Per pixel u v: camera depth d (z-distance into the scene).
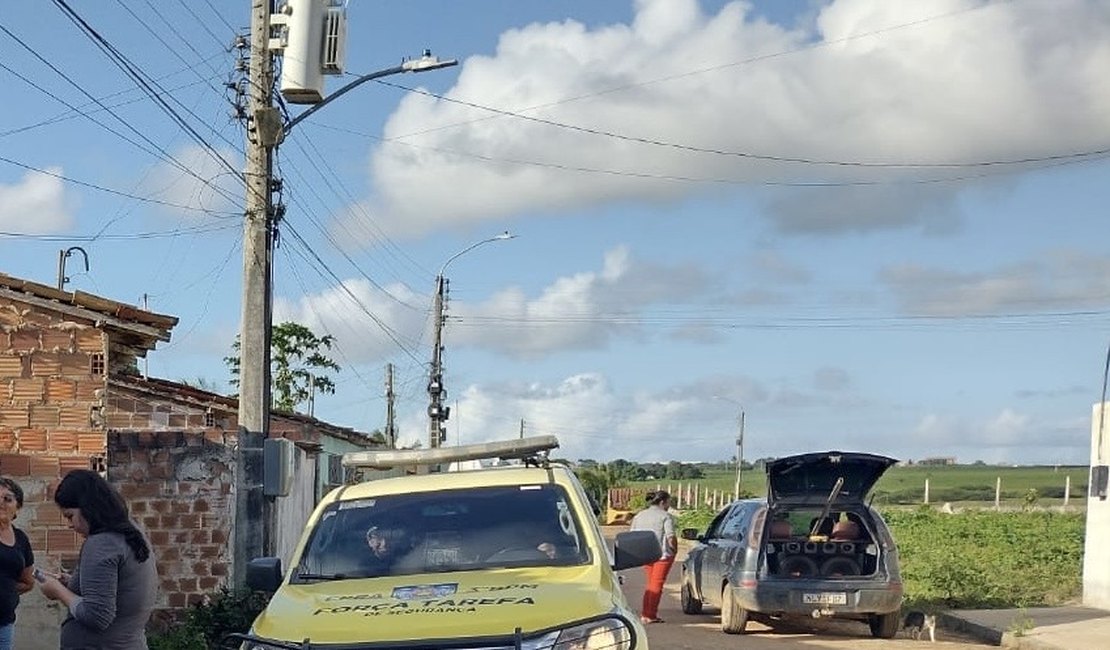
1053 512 48.69
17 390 11.88
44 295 11.86
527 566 7.02
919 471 121.56
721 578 16.84
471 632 5.89
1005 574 23.78
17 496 7.68
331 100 14.19
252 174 13.79
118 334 12.48
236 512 13.14
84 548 6.27
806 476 15.97
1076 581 22.55
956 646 15.05
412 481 8.00
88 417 11.90
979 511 50.72
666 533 17.23
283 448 13.19
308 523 7.70
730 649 14.48
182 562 13.61
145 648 6.53
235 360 30.11
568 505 7.58
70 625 6.35
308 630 6.08
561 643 5.82
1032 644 14.93
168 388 17.66
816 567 16.05
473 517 7.50
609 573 6.90
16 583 7.70
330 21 14.14
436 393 35.53
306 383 39.47
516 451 9.53
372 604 6.38
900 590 15.59
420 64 14.22
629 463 102.69
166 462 13.70
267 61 13.97
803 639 15.70
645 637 6.26
